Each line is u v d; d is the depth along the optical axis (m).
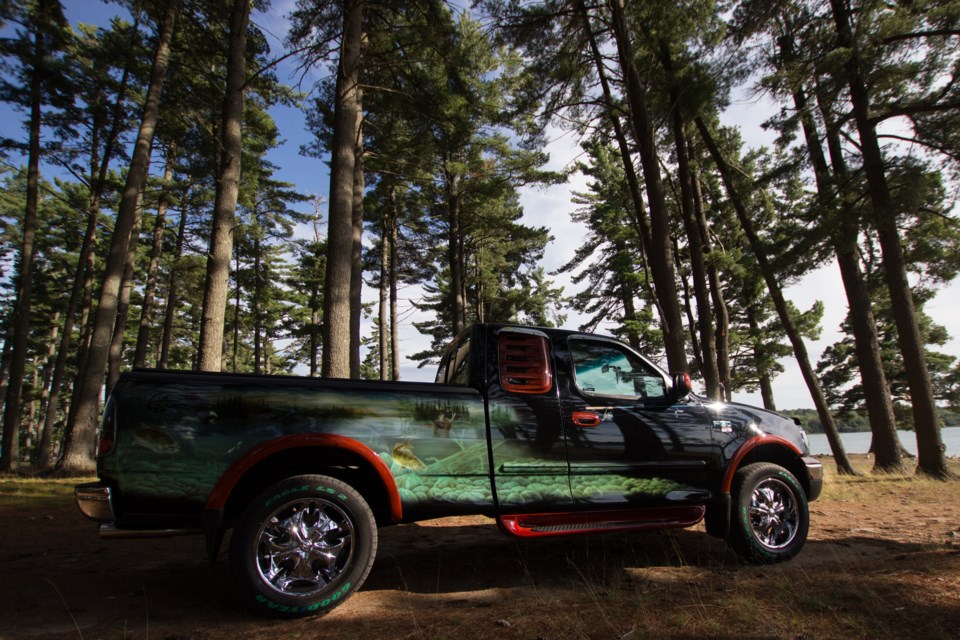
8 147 18.11
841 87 12.16
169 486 3.03
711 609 2.99
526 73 14.12
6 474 15.05
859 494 8.41
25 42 16.62
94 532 5.95
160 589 3.71
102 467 2.98
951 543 4.67
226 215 9.98
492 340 4.01
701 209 18.89
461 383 4.18
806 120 13.48
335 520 3.30
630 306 30.84
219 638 2.76
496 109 16.19
